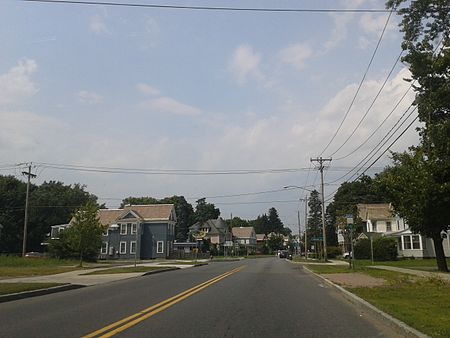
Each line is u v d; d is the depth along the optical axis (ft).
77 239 138.92
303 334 31.19
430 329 29.86
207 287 67.31
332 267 124.26
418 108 87.61
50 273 104.58
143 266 143.43
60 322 36.09
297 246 365.61
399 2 77.00
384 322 35.94
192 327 33.45
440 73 72.33
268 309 43.52
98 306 46.14
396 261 164.66
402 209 90.43
